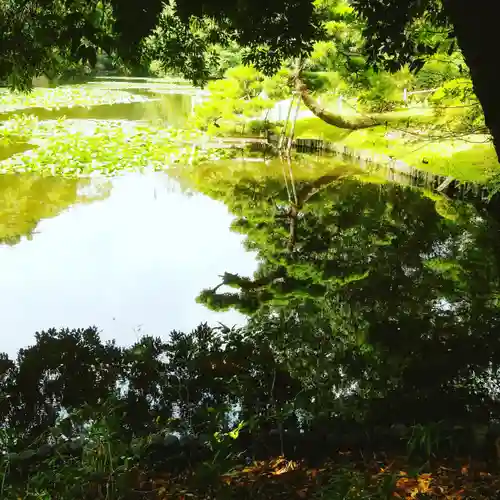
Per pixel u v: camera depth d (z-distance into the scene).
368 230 9.50
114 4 4.19
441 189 11.41
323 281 7.18
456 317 5.66
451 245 8.62
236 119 17.30
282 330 5.21
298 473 3.11
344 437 3.46
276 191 12.16
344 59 11.76
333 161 15.09
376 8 4.77
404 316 5.68
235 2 4.72
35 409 4.02
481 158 11.60
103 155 14.39
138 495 2.88
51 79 5.27
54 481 2.90
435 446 3.27
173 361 4.55
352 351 4.69
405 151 13.05
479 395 3.97
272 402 3.86
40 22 4.59
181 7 4.76
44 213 9.99
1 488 2.84
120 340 5.51
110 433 3.14
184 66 5.80
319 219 10.23
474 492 2.78
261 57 5.38
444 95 10.33
